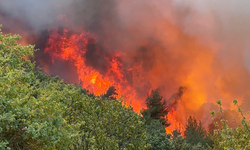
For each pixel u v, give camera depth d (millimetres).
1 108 11023
